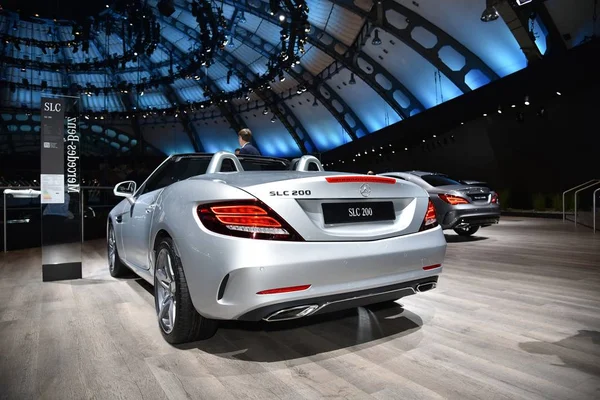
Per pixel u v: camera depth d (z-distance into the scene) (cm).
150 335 238
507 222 1063
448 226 608
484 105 1525
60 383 177
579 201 1307
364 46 1977
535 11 1289
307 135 2900
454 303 294
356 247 192
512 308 281
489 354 204
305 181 192
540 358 198
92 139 3409
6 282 389
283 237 179
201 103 2700
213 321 212
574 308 279
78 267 405
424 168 2023
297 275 176
